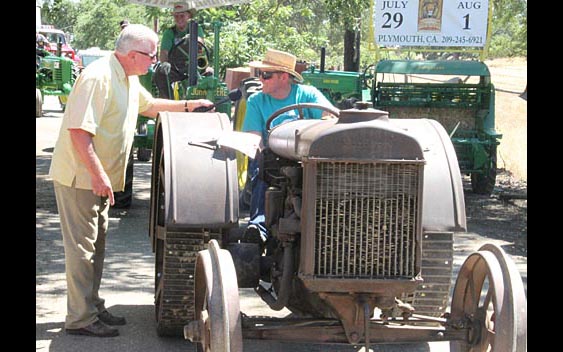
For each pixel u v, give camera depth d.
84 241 5.83
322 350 5.81
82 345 5.73
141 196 11.88
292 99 6.37
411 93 12.98
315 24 32.75
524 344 4.29
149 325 6.21
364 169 4.23
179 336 5.89
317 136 4.23
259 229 5.48
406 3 13.38
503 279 4.40
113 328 5.95
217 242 4.86
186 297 5.48
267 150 5.47
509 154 15.69
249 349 5.81
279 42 22.80
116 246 8.84
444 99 12.95
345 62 19.64
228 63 17.86
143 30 5.86
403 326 4.64
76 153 5.71
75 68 25.98
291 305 4.90
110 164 5.87
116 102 5.80
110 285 7.35
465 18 13.39
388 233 4.25
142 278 7.60
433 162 5.17
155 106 6.50
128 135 5.95
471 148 12.48
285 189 4.98
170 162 5.29
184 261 5.35
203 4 12.43
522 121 18.88
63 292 7.07
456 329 4.71
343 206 4.23
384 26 13.45
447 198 5.05
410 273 4.28
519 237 9.55
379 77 15.19
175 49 11.42
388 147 4.21
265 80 6.34
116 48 5.86
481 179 12.68
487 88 12.80
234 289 4.26
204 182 5.24
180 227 5.23
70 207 5.79
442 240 5.03
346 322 4.46
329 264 4.26
